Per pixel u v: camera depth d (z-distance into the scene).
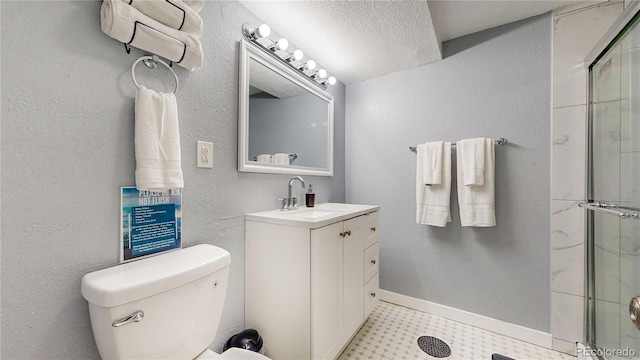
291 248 1.18
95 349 0.83
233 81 1.30
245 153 1.33
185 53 0.98
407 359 1.40
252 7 1.35
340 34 1.59
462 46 1.83
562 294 1.48
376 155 2.21
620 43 1.13
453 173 1.86
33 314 0.72
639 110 1.02
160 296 0.78
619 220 1.18
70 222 0.78
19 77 0.69
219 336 1.21
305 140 1.84
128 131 0.90
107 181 0.85
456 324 1.78
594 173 1.36
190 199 1.10
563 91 1.48
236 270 1.30
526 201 1.61
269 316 1.25
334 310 1.28
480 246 1.75
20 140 0.69
